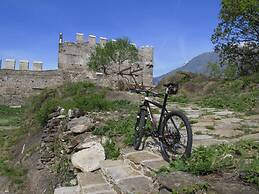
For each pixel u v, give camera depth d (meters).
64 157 8.05
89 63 44.09
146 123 5.70
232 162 3.91
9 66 45.47
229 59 25.47
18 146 13.70
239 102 12.55
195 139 6.02
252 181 3.29
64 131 9.07
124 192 4.30
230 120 8.63
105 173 5.42
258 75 17.23
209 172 3.74
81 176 5.68
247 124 7.80
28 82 46.16
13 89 45.47
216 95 16.66
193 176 3.56
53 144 9.94
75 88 16.75
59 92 17.02
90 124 8.38
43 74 46.88
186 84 21.14
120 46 42.19
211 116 9.54
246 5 21.86
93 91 15.94
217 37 25.16
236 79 18.95
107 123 8.44
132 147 6.14
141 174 4.84
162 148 5.07
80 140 7.86
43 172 9.22
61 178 7.31
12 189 9.27
